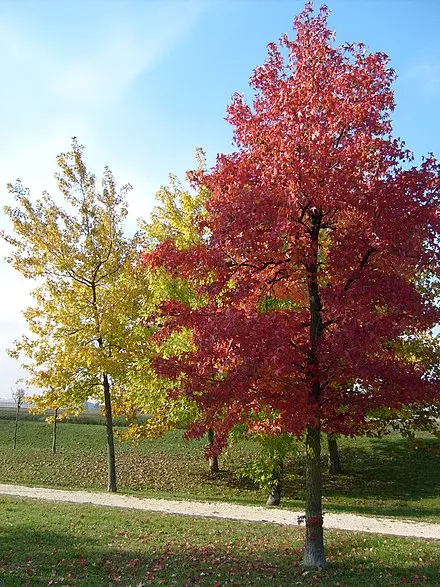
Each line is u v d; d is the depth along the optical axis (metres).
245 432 16.73
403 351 10.71
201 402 8.09
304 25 9.34
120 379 19.34
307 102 8.77
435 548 10.81
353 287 8.21
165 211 21.45
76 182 19.62
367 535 12.12
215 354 8.45
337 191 8.13
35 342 18.98
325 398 8.78
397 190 8.29
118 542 10.75
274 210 8.12
